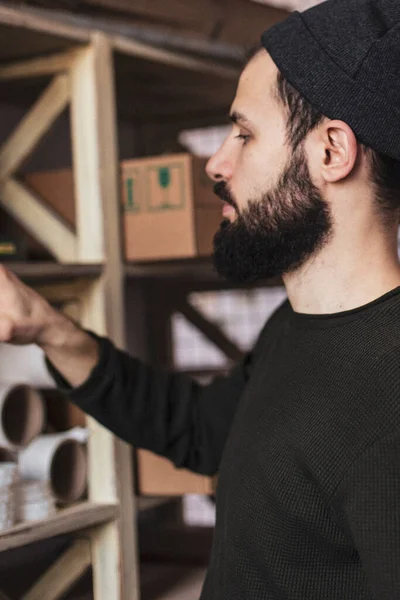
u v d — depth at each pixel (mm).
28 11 2098
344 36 1324
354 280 1359
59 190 2250
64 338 1642
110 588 2049
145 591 2457
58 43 2043
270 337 1580
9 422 1924
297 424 1253
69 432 2080
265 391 1366
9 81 2334
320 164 1358
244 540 1312
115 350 1726
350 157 1318
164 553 2805
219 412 1784
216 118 3000
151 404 1756
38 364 2049
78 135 2104
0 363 2084
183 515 3195
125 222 2215
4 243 1972
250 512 1298
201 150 3549
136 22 2285
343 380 1236
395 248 1387
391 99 1289
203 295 3709
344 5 1369
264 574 1290
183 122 3057
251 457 1317
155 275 2311
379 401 1170
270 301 3729
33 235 2285
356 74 1299
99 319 2074
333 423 1208
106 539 2051
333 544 1222
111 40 2111
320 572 1246
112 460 2051
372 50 1292
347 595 1233
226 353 3131
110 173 2115
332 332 1313
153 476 2283
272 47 1384
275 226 1396
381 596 1090
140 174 2199
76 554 2078
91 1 2117
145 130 3104
